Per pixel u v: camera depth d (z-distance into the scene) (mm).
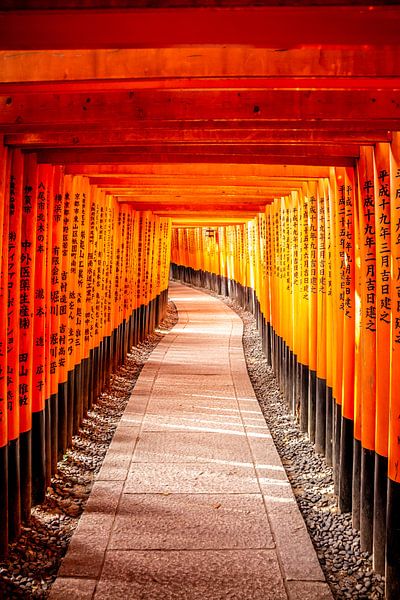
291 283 8633
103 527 4836
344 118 3650
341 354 5766
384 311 4301
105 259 9000
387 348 4289
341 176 5777
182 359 11539
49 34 2355
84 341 7660
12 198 4809
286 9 2143
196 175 6371
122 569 4238
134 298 12609
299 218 7738
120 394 9328
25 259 5148
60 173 6203
